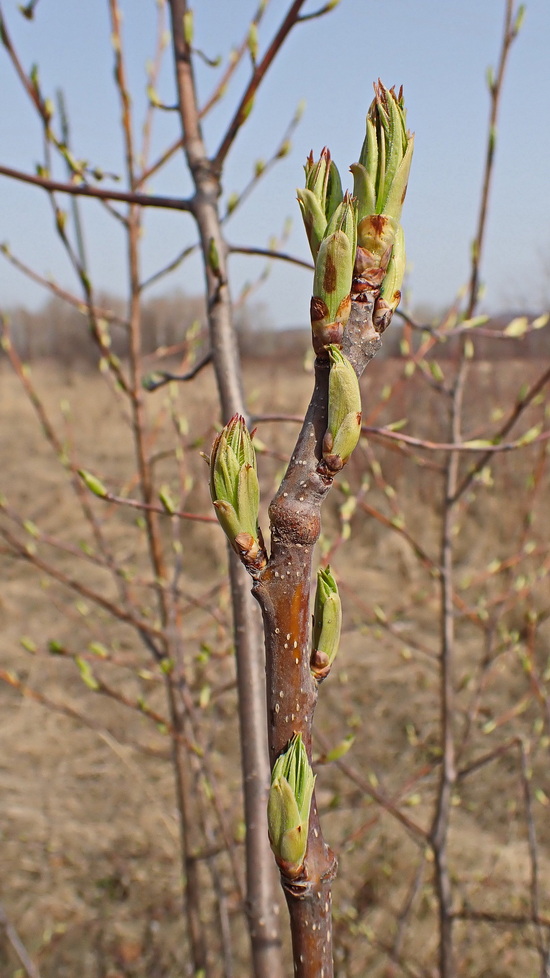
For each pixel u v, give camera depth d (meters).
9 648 6.19
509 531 6.51
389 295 0.58
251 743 1.48
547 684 5.09
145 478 2.40
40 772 4.90
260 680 1.50
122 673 5.82
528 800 2.30
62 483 10.70
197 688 3.09
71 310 24.98
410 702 5.23
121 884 4.00
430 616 6.34
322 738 2.37
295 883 0.57
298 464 0.57
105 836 4.34
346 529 1.99
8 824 4.43
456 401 2.21
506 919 2.20
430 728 4.94
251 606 1.51
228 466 0.57
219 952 3.52
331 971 0.58
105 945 3.64
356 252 0.57
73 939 3.69
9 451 13.41
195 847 2.69
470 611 2.49
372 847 3.94
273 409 9.03
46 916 3.82
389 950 2.71
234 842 2.21
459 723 4.98
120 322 2.27
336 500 7.98
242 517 0.57
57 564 7.80
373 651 5.90
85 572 7.57
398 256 0.58
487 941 3.37
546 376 1.76
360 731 4.97
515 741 2.32
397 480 7.68
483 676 2.59
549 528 6.32
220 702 5.02
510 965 3.25
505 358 7.69
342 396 0.55
